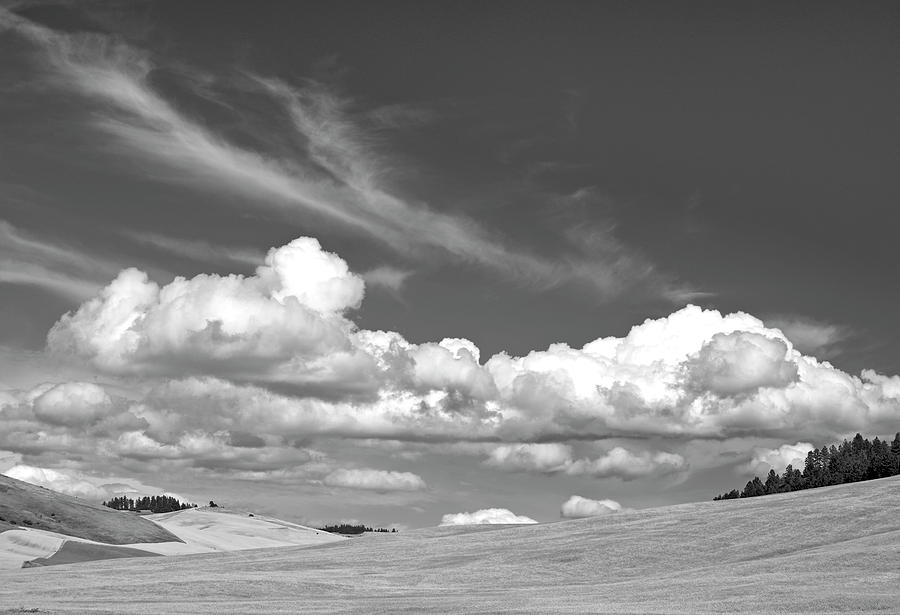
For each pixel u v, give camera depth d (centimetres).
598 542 8762
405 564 8550
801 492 10831
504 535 10188
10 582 7350
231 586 6638
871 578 5694
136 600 5988
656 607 4991
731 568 6906
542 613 4753
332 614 4969
